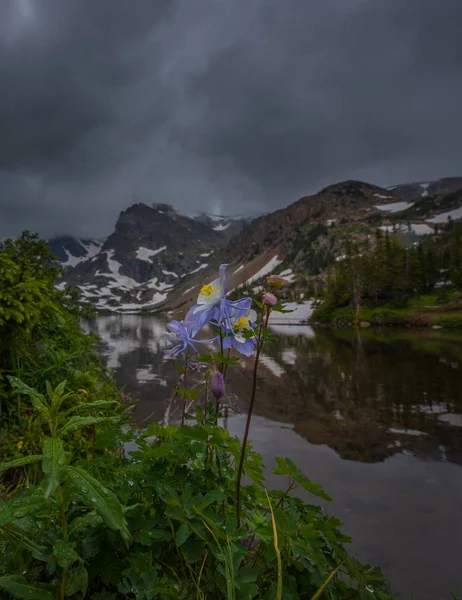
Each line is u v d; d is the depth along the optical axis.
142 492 1.55
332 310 83.62
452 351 25.45
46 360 4.11
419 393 12.01
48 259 7.65
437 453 6.77
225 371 1.62
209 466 1.68
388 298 81.25
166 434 1.61
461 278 79.19
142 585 1.18
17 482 2.72
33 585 1.12
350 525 4.37
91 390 4.04
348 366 18.31
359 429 8.14
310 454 6.63
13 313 3.34
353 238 199.50
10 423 3.20
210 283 1.50
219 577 1.29
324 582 1.38
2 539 1.29
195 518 1.31
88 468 1.67
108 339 36.91
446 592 3.26
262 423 8.44
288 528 1.37
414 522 4.45
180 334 1.54
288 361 20.28
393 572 3.54
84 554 1.25
